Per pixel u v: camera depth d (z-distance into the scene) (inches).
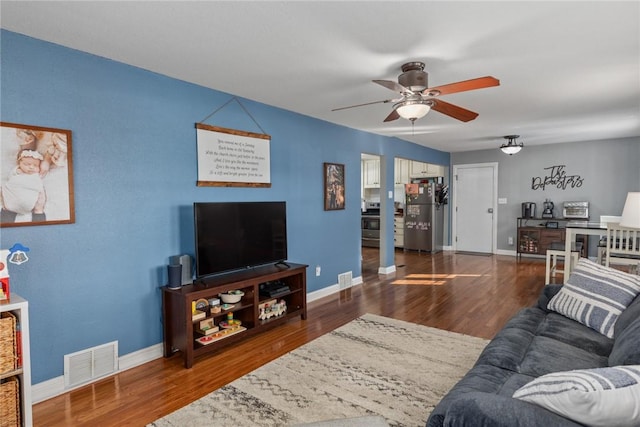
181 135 121.3
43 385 91.7
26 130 87.7
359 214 209.3
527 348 79.3
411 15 78.8
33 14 77.4
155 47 94.7
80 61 96.8
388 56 101.2
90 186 99.4
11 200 85.8
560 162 272.1
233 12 77.3
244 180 141.5
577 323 91.3
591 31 86.8
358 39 90.7
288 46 94.5
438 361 110.3
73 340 97.1
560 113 171.3
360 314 155.3
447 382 98.0
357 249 207.6
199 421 82.1
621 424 40.6
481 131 217.5
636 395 40.1
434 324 142.0
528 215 279.3
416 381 98.7
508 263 260.5
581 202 261.1
